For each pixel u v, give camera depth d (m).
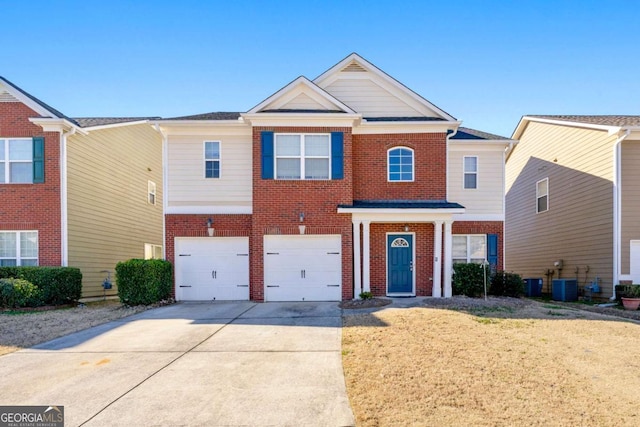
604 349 7.29
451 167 15.28
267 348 7.59
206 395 5.49
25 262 13.88
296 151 13.56
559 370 6.23
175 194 14.12
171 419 4.83
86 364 6.87
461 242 15.16
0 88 13.82
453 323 8.96
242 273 14.02
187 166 14.16
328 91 14.79
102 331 9.27
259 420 4.78
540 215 19.28
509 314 10.12
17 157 13.91
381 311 10.60
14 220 13.79
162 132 14.07
